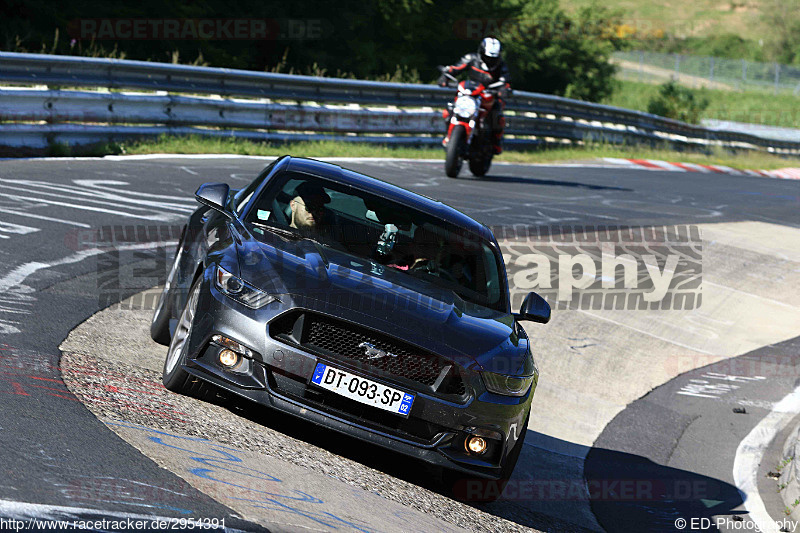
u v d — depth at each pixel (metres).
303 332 17.06
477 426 17.34
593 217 56.09
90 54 71.62
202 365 17.30
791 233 61.81
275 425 18.56
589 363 33.22
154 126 57.06
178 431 15.97
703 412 30.47
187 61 98.69
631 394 31.36
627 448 26.50
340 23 118.19
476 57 64.56
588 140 102.12
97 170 45.69
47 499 11.41
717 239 55.41
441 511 16.86
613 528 20.20
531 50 164.50
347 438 19.58
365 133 74.81
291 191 21.34
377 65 124.25
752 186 90.06
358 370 16.88
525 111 92.31
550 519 19.56
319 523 13.00
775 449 27.56
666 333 37.97
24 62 46.97
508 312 20.92
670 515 21.62
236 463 15.02
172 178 46.56
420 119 79.88
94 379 17.95
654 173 89.56
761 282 47.88
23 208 34.62
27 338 20.06
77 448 13.70
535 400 29.03
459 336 17.84
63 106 49.84
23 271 26.50
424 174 63.22
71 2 88.62
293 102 72.12
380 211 21.53
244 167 53.50
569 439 26.42
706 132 126.44
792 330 41.16
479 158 65.81
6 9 82.62
